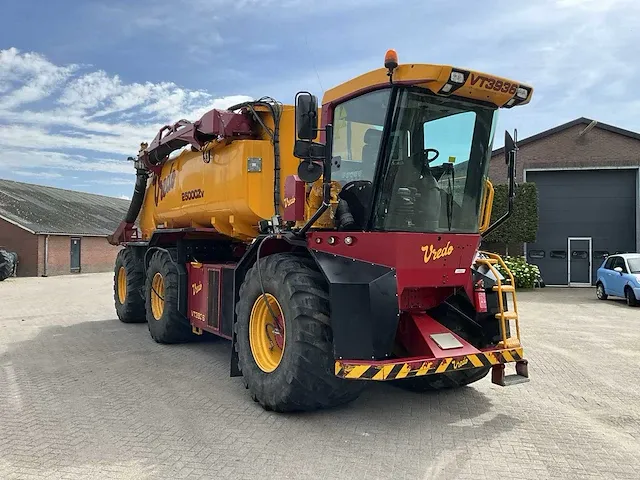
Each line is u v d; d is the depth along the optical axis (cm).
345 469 414
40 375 705
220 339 962
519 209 2312
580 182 2517
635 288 1602
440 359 497
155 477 399
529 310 1532
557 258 2541
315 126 527
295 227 588
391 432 496
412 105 525
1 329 1091
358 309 490
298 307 510
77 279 3080
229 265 741
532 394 631
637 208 2441
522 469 418
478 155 580
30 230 3347
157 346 904
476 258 610
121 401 588
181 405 573
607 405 589
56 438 478
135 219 1182
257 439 475
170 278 876
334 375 505
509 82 535
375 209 527
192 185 848
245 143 695
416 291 563
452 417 542
